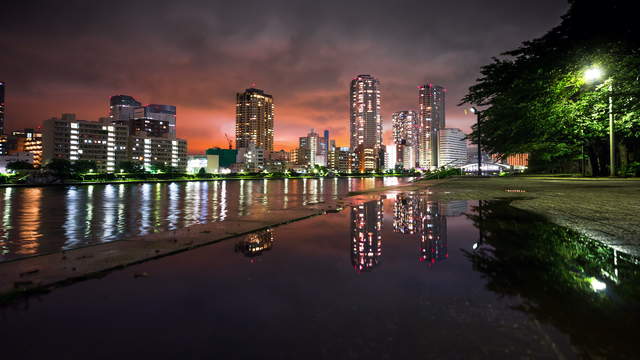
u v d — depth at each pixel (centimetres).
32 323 215
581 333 183
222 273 323
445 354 164
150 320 216
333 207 972
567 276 290
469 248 406
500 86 3809
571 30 2791
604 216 646
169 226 1002
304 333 192
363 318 211
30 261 365
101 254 396
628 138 3034
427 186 2106
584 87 2778
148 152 16725
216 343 182
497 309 220
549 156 4153
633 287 258
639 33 2270
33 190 5322
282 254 399
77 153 13712
